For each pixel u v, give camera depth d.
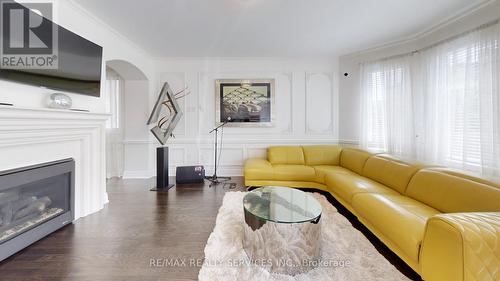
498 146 2.14
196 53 3.95
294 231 1.58
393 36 3.18
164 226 2.19
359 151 3.32
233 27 2.89
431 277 1.17
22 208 1.89
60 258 1.66
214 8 2.42
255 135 4.30
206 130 4.29
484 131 2.24
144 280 1.44
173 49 3.73
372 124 3.67
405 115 3.27
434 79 2.86
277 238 1.58
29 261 1.62
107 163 4.16
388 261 1.63
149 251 1.76
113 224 2.23
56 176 2.12
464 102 2.46
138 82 4.07
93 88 2.42
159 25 2.83
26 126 1.68
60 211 2.16
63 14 2.20
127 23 2.76
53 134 1.98
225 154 4.32
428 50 2.94
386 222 1.62
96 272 1.51
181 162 4.30
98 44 2.69
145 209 2.63
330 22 2.75
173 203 2.83
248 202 1.95
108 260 1.64
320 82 4.23
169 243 1.88
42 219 1.96
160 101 3.45
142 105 4.09
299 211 1.75
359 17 2.62
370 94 3.71
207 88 4.26
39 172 1.89
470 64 2.40
